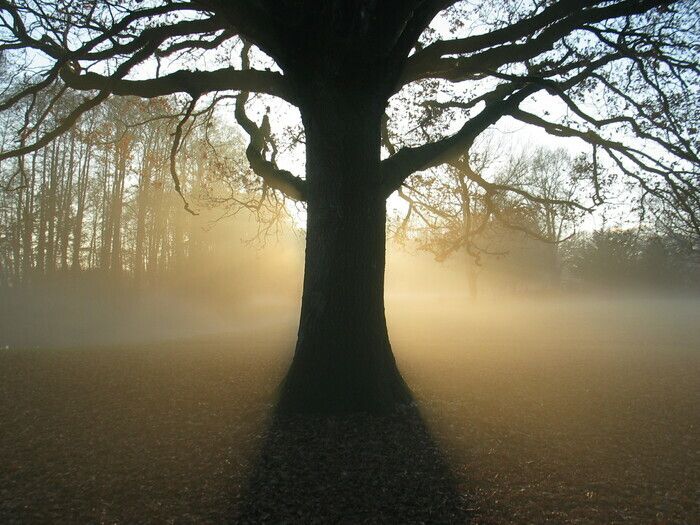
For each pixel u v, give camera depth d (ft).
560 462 21.33
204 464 20.51
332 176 26.30
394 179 29.63
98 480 19.06
